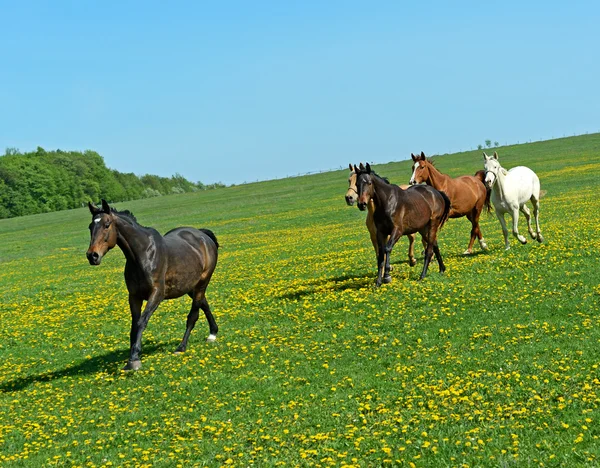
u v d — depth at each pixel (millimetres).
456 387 9500
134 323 12664
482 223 30922
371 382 10328
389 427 8484
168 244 13055
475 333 12109
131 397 11062
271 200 73250
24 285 30203
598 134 101500
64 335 17328
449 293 15258
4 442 9469
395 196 16484
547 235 22469
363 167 16359
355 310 15141
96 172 167875
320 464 7676
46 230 72625
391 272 18938
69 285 27875
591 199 35906
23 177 139250
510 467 7012
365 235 33312
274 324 15180
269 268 25234
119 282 27047
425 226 17281
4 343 17172
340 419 9016
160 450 8656
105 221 11945
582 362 9930
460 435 7977
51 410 10852
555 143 96625
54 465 8461
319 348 12703
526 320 12594
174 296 13305
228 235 44844
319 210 55062
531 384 9281
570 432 7691
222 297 19906
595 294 13555
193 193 111125
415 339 12438
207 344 14055
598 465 6777
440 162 92188
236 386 10992
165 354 13578
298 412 9453
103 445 9094
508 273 16516
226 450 8305
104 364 13656
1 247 55594
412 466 7254
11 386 12945
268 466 7773
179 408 10258
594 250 17719
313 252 29000
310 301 16844
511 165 71750
